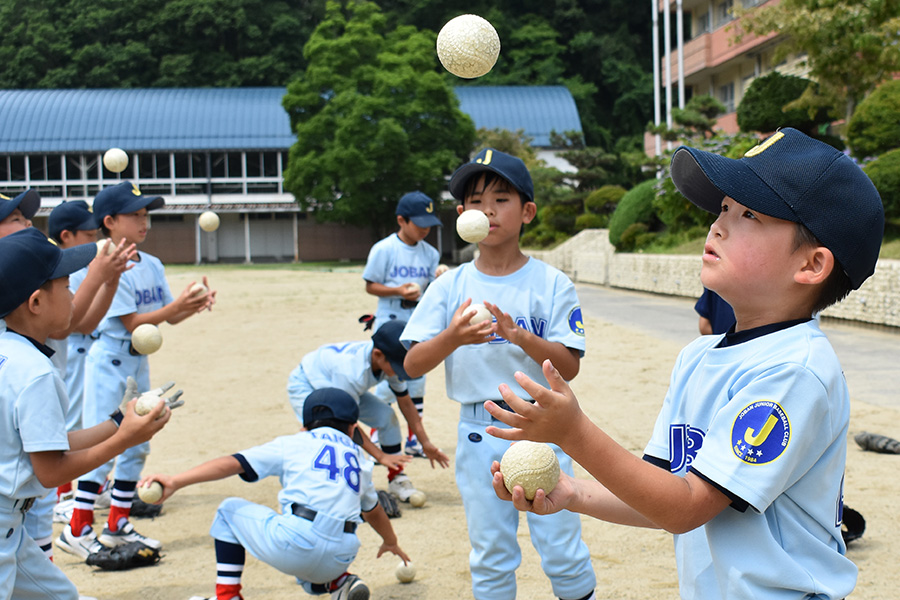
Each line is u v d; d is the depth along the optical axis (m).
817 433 1.89
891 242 14.90
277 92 61.25
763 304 2.02
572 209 38.59
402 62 45.91
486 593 3.67
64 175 55.97
